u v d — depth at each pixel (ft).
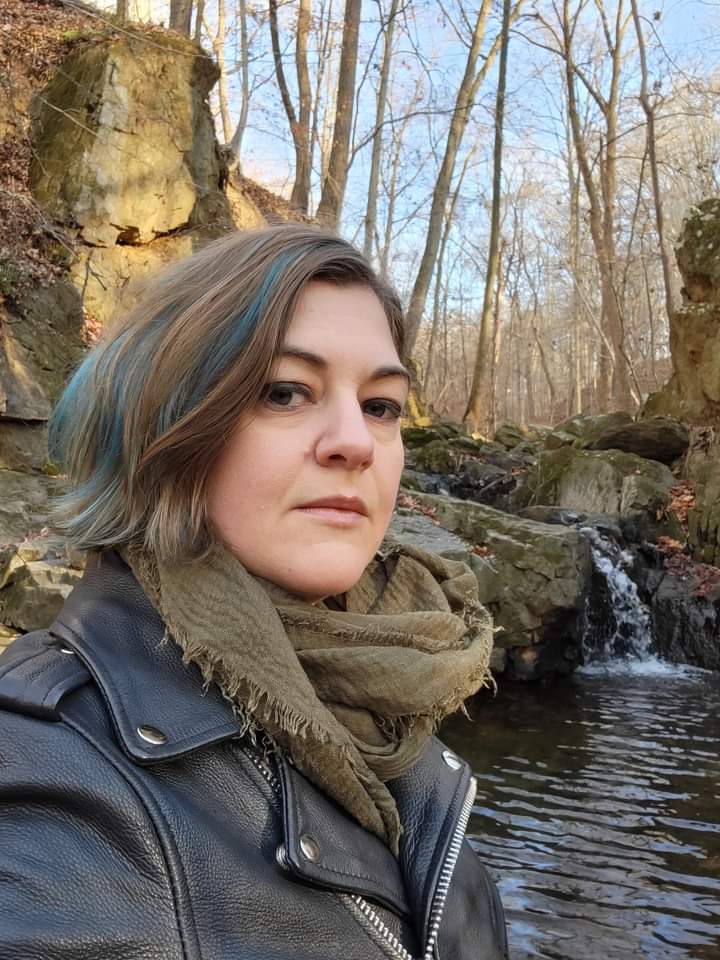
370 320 2.96
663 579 32.14
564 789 16.19
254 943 2.31
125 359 2.84
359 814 2.85
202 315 2.71
